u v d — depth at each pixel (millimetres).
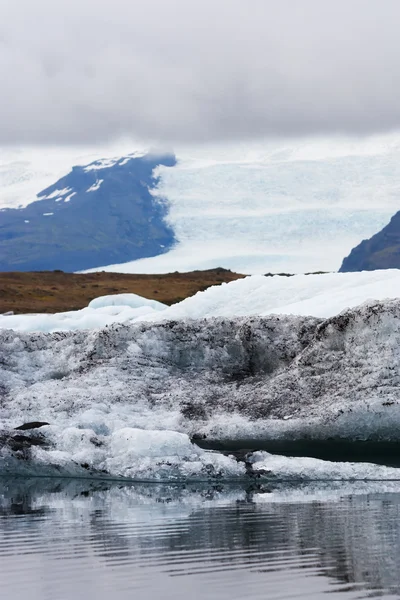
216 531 21125
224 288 58000
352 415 32781
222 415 35375
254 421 34000
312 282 56469
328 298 50812
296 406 34781
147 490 27859
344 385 35062
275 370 39688
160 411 36344
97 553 19188
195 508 24391
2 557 19094
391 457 33156
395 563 17703
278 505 24516
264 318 41156
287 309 50062
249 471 28828
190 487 28219
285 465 28984
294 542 19750
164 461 29203
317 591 15922
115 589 16469
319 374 36562
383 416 32719
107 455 30359
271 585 16359
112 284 150375
